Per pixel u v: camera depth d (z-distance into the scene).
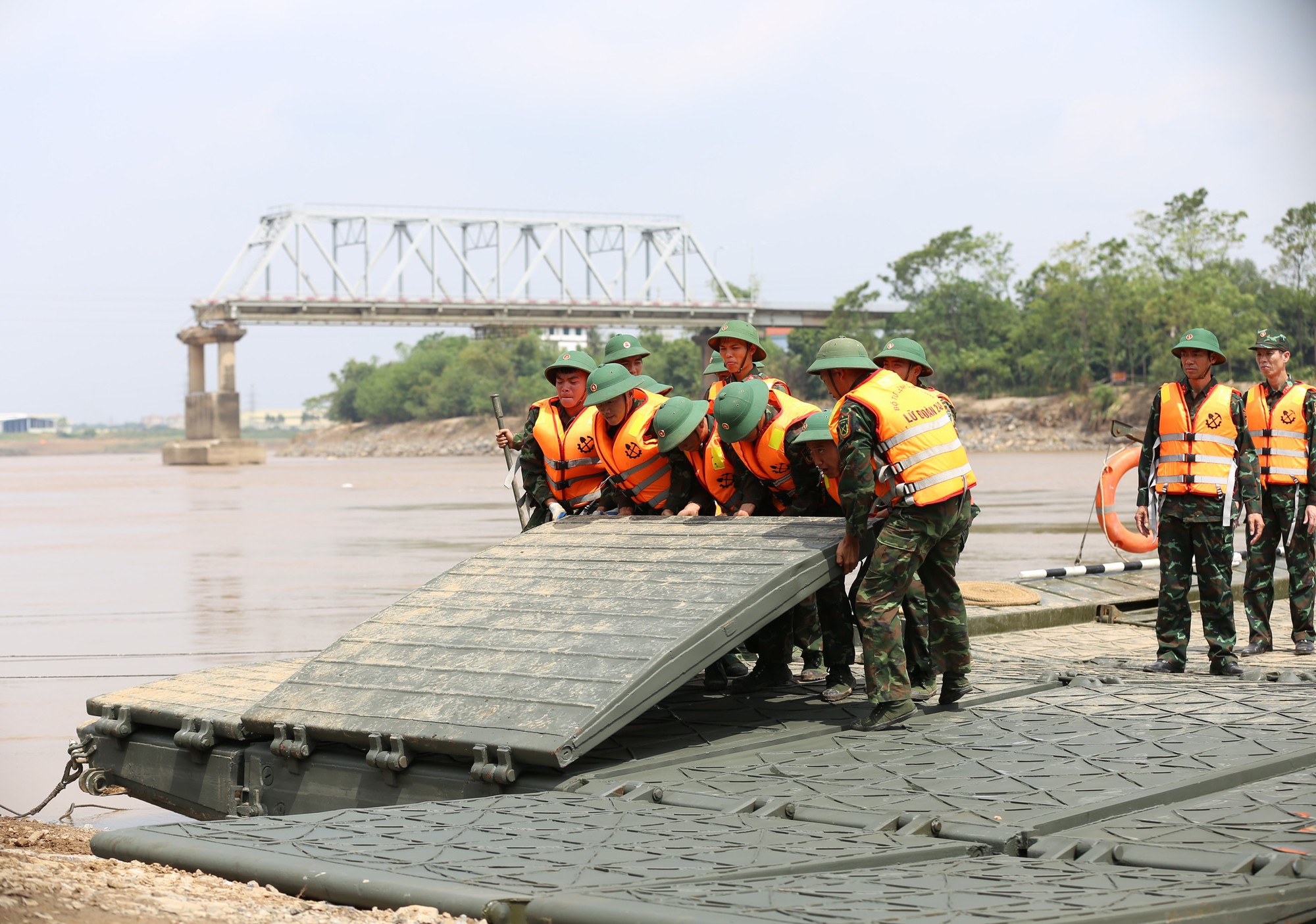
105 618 14.34
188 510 41.31
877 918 3.43
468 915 3.73
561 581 7.03
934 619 6.71
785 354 138.62
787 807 4.94
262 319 113.19
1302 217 91.31
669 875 4.00
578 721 5.53
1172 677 7.67
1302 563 9.38
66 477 86.88
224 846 4.49
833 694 7.04
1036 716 6.38
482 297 117.75
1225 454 8.04
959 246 122.12
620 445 7.73
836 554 6.45
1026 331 116.19
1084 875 3.94
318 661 6.87
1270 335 9.37
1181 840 4.30
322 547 24.41
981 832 4.45
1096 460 78.12
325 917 3.79
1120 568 12.80
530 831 4.65
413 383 197.88
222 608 15.07
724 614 6.02
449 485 59.66
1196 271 105.12
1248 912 3.61
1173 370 99.62
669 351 144.50
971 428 110.81
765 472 7.20
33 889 3.64
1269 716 6.16
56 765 8.03
